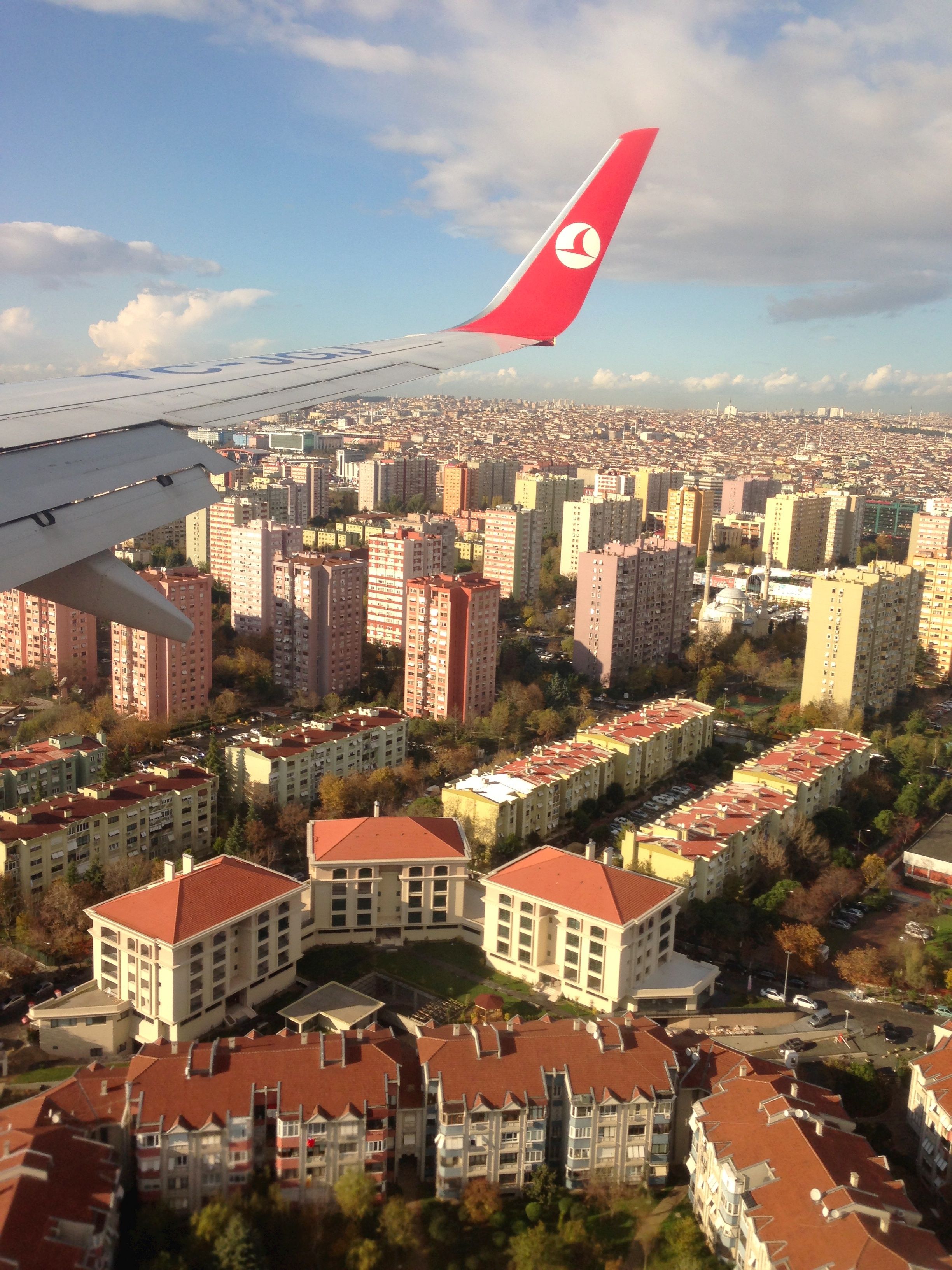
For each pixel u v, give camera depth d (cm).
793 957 13138
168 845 15688
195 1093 8688
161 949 10906
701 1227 8681
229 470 2873
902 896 15688
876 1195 7819
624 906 12044
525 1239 8294
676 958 12962
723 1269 8156
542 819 16938
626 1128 9138
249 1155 8650
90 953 12850
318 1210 8719
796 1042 11650
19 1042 11256
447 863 13575
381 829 13912
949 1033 10731
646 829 15475
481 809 16062
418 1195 9088
